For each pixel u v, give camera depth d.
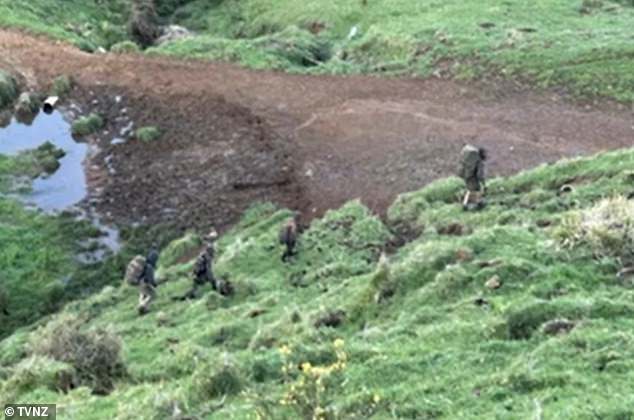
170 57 103.44
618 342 36.41
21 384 42.31
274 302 53.91
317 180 75.06
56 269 70.38
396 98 88.81
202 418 35.78
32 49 105.25
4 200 78.31
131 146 85.75
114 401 39.59
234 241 68.12
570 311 39.81
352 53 105.19
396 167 74.94
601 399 32.22
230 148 82.75
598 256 46.34
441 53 97.00
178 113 90.38
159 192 78.12
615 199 52.59
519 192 64.38
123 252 71.44
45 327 53.34
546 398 32.97
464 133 79.56
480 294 44.81
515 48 94.75
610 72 87.56
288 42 106.50
